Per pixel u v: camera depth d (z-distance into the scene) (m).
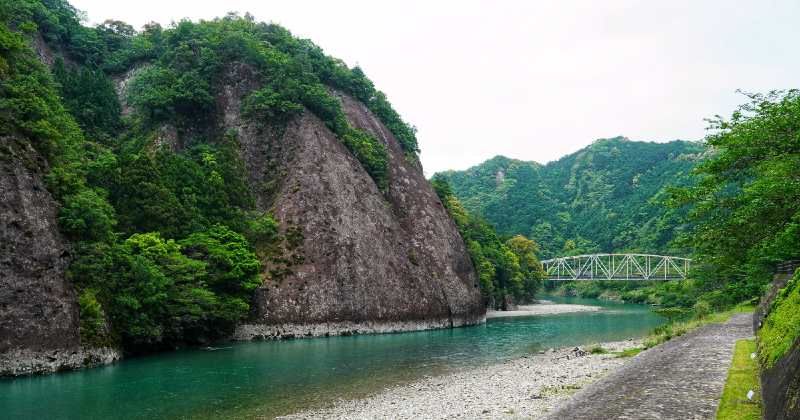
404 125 100.06
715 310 59.84
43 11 78.31
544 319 82.31
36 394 28.22
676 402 16.81
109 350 38.06
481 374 34.75
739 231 22.06
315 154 71.50
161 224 51.44
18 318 32.81
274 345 50.53
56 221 37.56
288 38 90.56
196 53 80.00
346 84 91.56
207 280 51.56
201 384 31.64
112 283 40.16
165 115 71.75
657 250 157.00
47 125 39.94
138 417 24.00
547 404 23.33
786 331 16.62
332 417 23.73
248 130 74.62
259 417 24.00
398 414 23.72
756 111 22.20
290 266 60.81
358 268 63.94
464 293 74.19
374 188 74.75
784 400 11.73
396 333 62.28
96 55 84.75
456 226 88.56
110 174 50.72
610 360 36.59
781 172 19.75
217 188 61.88
